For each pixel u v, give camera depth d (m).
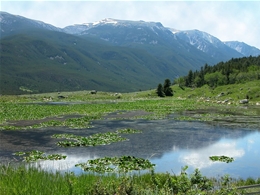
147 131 40.19
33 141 31.89
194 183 10.69
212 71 190.38
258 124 48.97
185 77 194.62
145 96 165.62
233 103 110.31
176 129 42.38
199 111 75.25
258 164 23.22
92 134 37.09
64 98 159.38
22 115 59.62
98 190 10.12
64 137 34.25
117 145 30.17
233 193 10.61
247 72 161.88
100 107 84.56
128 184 10.30
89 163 22.20
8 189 9.65
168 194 9.92
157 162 23.47
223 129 42.94
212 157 24.91
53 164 22.14
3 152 26.34
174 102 111.44
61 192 10.13
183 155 26.08
